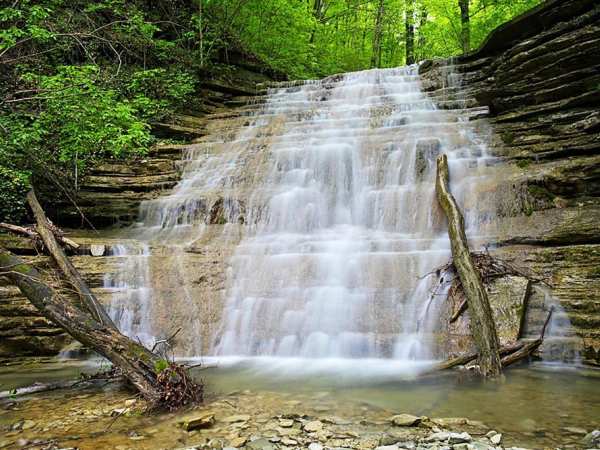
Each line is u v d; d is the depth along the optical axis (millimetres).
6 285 6930
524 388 4805
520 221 7770
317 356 6484
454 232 7133
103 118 9227
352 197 10219
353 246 8055
